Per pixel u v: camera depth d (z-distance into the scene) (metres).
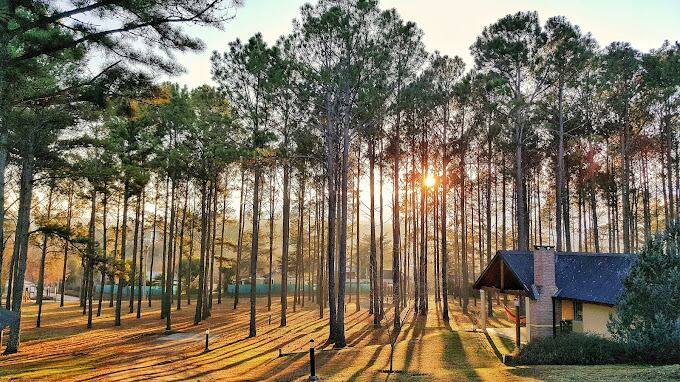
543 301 21.11
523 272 22.30
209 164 35.00
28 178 24.14
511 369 14.90
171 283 41.34
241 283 71.44
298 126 27.91
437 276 47.41
